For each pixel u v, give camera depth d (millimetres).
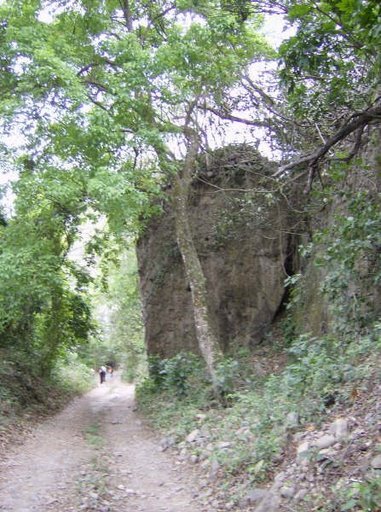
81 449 9570
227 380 11055
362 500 4098
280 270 14977
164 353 16812
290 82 6293
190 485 7031
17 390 14914
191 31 12062
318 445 5766
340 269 8312
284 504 5160
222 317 15672
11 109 10953
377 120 6219
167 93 12086
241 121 13594
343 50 6469
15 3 11633
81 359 34531
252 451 6727
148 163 13922
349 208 7879
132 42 11750
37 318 20156
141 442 10539
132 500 6504
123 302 34281
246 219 15000
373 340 8078
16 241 12875
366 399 6379
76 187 11703
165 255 17406
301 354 9664
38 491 6625
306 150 10961
